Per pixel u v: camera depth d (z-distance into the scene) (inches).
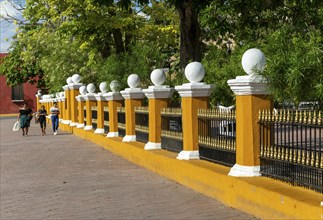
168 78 655.8
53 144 855.1
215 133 378.3
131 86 617.9
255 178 311.1
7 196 399.9
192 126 409.4
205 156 399.9
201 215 307.0
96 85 1114.1
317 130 257.6
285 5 420.8
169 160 439.5
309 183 269.3
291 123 278.4
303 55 249.9
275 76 263.4
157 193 382.3
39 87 2064.5
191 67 408.5
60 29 903.7
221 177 337.1
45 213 335.3
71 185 437.7
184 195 368.5
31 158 660.1
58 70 1250.6
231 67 465.1
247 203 301.4
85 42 930.7
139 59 770.8
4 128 1478.8
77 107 1112.2
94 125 905.5
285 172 291.4
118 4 540.4
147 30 906.7
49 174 509.4
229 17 478.9
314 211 236.2
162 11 930.1
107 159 606.9
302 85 249.0
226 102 485.1
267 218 279.0
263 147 310.7
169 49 1000.9
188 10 565.9
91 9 847.1
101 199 371.2
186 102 412.8
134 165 543.2
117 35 909.8
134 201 358.3
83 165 564.4
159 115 509.7
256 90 311.4
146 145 525.0
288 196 259.4
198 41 577.6
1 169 563.2
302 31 355.6
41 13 1019.3
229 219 292.8
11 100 2593.5
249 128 315.9
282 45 277.1
